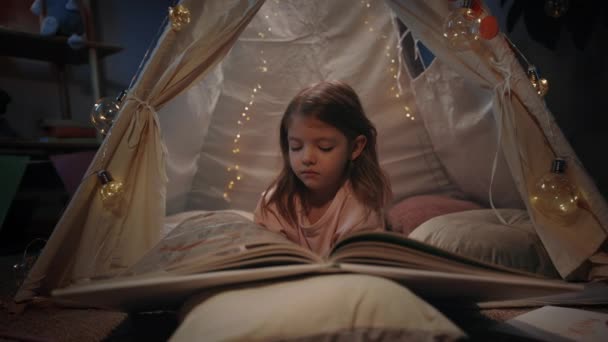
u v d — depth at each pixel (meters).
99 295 0.65
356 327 0.58
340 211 1.10
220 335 0.57
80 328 0.99
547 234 1.17
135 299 0.73
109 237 1.21
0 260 1.84
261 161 2.01
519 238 1.18
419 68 2.03
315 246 1.09
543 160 1.26
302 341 0.58
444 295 0.80
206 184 2.04
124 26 2.79
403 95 1.96
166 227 1.60
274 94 1.96
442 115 1.84
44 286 1.19
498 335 0.81
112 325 1.00
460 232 1.22
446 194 2.01
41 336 0.94
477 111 1.71
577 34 1.68
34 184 2.41
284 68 1.94
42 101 2.54
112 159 1.24
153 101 1.27
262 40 1.91
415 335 0.57
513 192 1.69
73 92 2.63
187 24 1.26
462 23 1.20
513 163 1.25
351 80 1.96
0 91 2.23
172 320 0.92
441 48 1.33
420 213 1.62
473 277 0.65
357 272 0.69
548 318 0.89
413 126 1.97
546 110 1.23
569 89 1.74
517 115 1.26
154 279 0.63
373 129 1.17
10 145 2.18
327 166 1.06
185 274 0.66
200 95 1.80
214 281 0.64
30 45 2.35
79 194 1.20
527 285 0.66
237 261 0.69
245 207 2.03
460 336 0.55
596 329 0.81
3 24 2.36
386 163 1.99
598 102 1.61
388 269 0.64
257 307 0.61
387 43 1.95
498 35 1.24
